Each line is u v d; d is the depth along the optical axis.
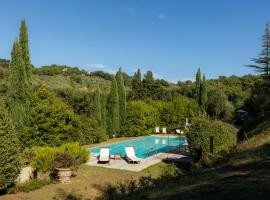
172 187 9.11
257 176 8.14
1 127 14.43
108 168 22.17
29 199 14.13
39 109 26.55
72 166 18.08
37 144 26.28
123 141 39.50
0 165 14.16
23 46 27.02
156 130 46.69
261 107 27.98
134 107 44.38
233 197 6.64
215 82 87.38
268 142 12.75
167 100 62.03
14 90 25.53
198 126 21.09
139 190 10.19
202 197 7.06
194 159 21.62
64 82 86.44
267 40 45.78
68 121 29.80
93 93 45.47
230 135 20.81
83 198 14.12
